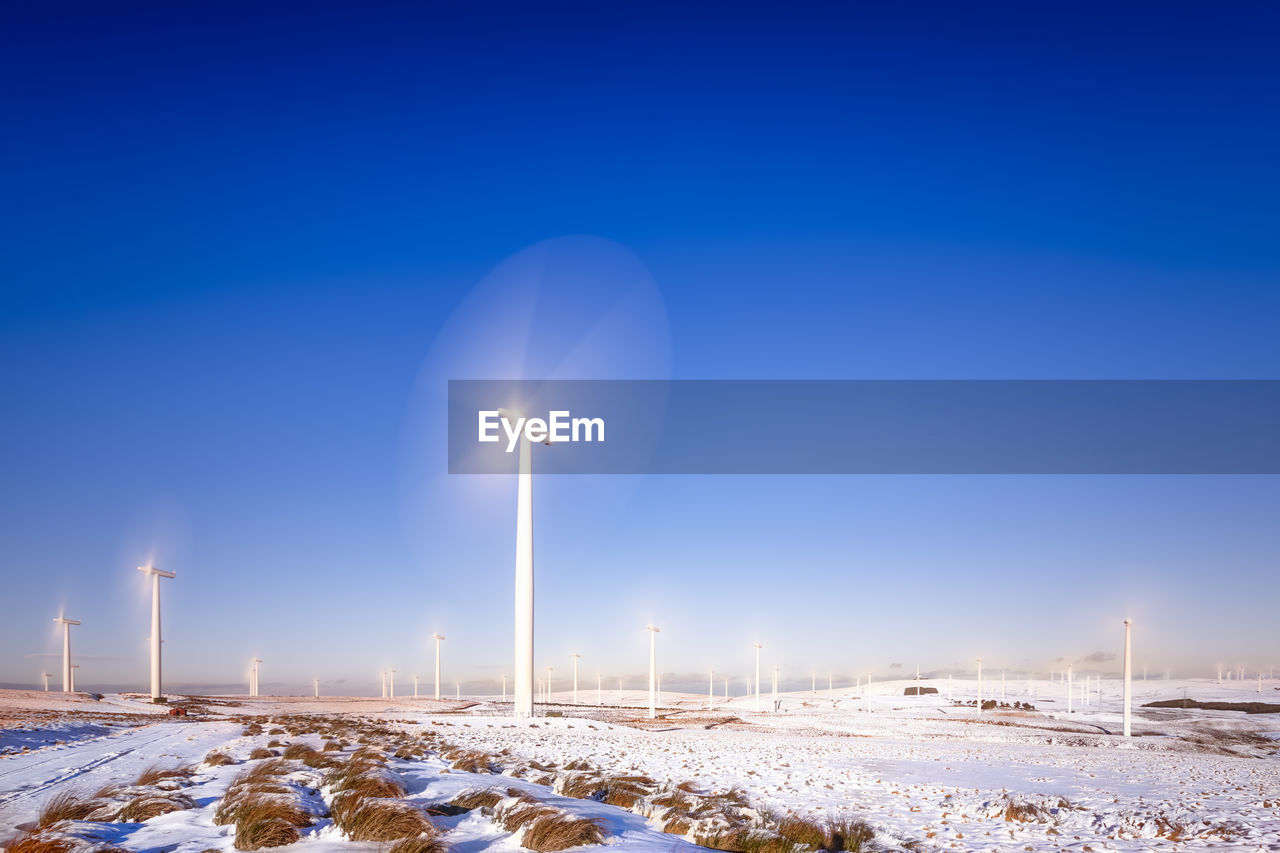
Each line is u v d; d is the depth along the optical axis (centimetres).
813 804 2483
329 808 1723
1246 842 1842
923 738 7812
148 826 1575
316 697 15612
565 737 5353
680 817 1791
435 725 6253
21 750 3491
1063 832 2033
